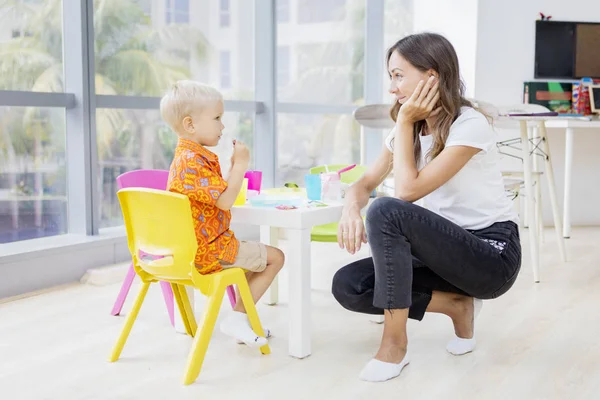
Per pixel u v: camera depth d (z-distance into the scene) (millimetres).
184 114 1901
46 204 3207
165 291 2377
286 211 1966
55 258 2969
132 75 3551
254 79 4426
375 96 5184
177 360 2018
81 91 3164
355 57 5152
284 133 4645
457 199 1899
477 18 4586
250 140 4434
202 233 1859
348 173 2811
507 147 4645
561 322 2416
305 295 2010
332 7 4910
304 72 4766
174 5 3789
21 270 2816
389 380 1840
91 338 2240
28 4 3033
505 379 1855
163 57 3742
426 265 1874
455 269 1790
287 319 2439
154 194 1803
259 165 4449
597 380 1852
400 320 1846
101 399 1729
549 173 3553
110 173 3492
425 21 4934
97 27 3318
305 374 1891
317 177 2182
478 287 1839
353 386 1800
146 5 3604
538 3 4625
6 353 2094
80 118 3184
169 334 2279
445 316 2461
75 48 3152
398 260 1768
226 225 1945
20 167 3078
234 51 4250
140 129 3633
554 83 4676
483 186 1888
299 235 1960
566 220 4324
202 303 2631
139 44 3580
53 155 3211
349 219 1960
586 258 3625
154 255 1891
